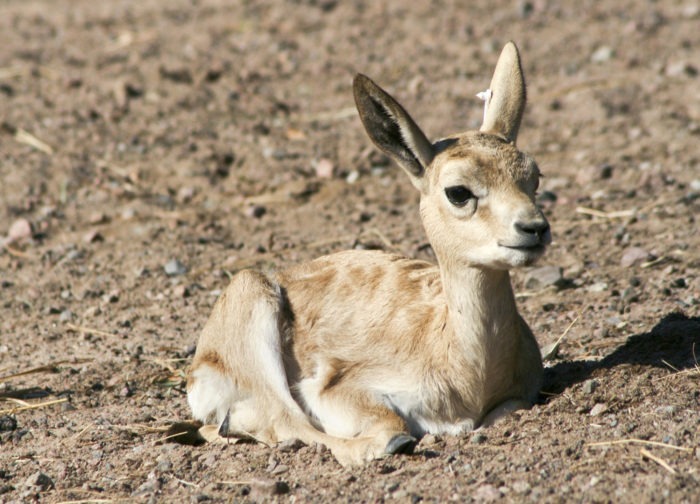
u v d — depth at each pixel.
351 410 20.42
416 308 21.00
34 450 21.58
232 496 18.25
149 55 53.94
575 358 23.44
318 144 42.62
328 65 51.81
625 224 32.94
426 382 20.33
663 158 38.53
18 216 37.72
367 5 60.97
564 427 19.25
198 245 34.66
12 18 64.50
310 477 18.72
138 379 25.38
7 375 26.06
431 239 19.73
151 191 39.38
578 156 39.53
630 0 59.19
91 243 35.44
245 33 57.31
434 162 19.45
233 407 22.19
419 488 17.36
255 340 21.67
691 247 30.12
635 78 46.84
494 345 19.64
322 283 22.34
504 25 56.19
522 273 30.03
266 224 36.19
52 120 45.16
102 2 68.06
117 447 21.39
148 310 30.12
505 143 19.33
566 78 47.88
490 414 20.52
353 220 35.66
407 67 50.94
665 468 16.95
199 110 46.31
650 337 23.36
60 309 30.70
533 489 16.75
